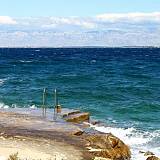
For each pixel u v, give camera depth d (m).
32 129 30.52
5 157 22.02
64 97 53.81
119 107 47.12
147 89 63.81
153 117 42.31
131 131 34.50
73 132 29.38
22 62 140.88
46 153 23.58
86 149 25.08
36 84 69.19
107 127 35.66
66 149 24.84
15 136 27.52
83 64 132.00
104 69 108.81
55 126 32.03
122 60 164.00
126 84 71.25
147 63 141.38
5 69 106.19
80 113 38.66
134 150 28.14
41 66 120.50
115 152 25.41
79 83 72.12
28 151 23.66
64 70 104.25
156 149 28.59
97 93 57.47
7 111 39.94
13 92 57.69
